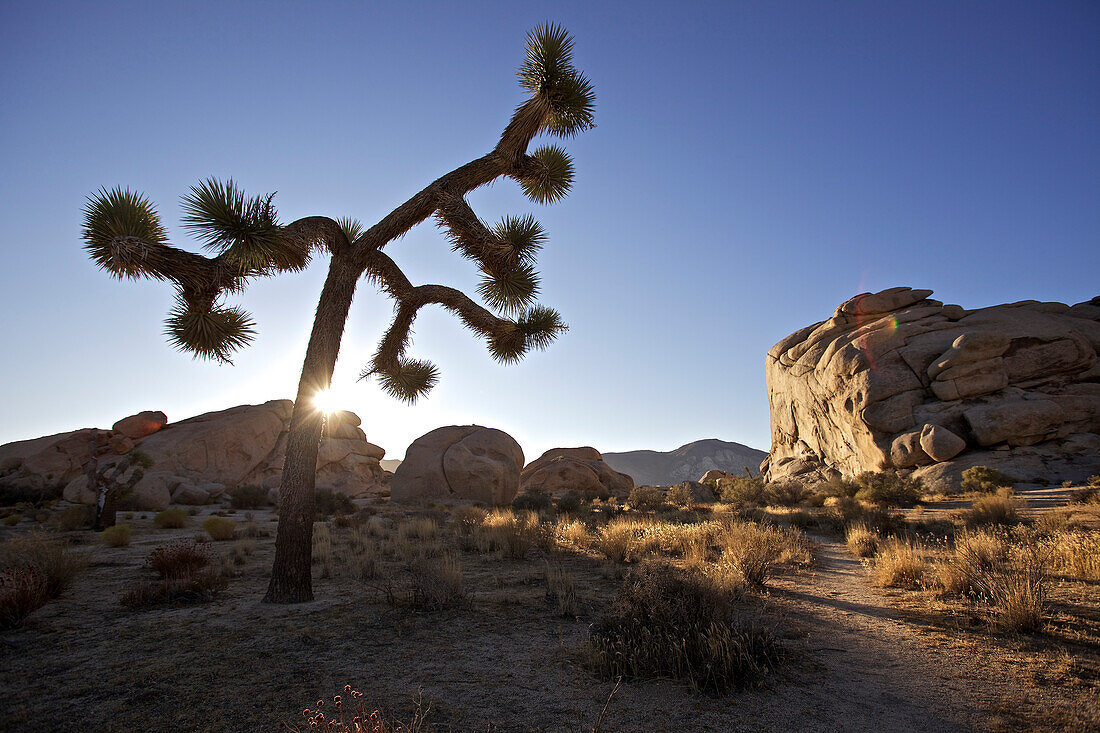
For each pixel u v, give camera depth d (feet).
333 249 26.71
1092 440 128.98
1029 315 162.09
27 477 122.52
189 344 24.45
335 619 21.07
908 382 152.76
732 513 68.08
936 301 188.03
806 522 62.18
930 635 19.03
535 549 42.47
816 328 220.02
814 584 28.68
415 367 37.04
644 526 56.54
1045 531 40.16
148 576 30.91
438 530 54.70
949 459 133.08
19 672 15.30
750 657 15.17
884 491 89.51
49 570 24.71
